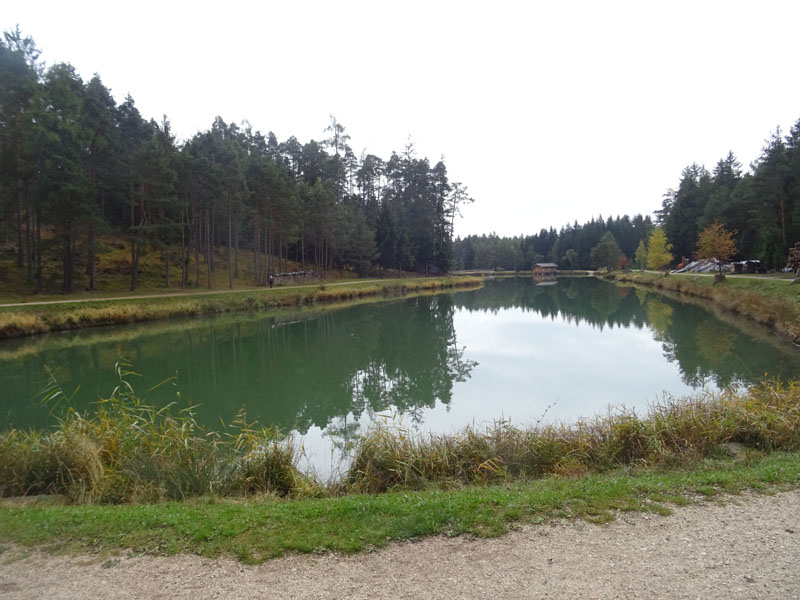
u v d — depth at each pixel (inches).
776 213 1782.7
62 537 174.2
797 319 772.6
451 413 494.6
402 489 261.1
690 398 387.9
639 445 298.2
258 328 1090.7
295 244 2412.6
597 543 163.8
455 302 1809.8
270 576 146.0
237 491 255.8
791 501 195.2
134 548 165.6
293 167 2773.1
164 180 1368.1
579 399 532.7
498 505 197.9
